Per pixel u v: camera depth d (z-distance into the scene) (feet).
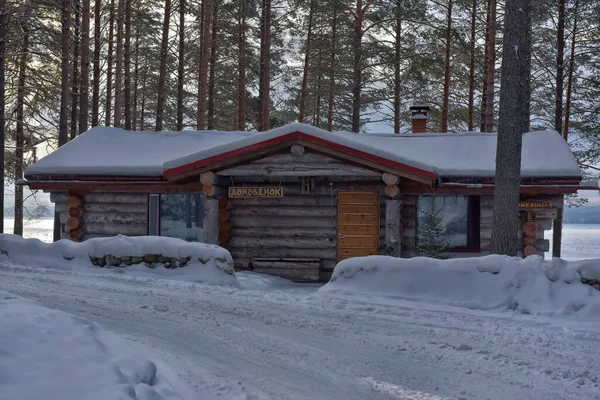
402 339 23.85
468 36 88.94
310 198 50.62
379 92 94.84
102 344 18.45
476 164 50.65
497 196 37.93
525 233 49.55
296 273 49.08
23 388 13.35
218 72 108.78
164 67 88.74
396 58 90.99
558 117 79.36
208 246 39.58
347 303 30.71
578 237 233.14
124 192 53.83
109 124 99.91
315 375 18.98
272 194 48.26
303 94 102.63
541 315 29.66
